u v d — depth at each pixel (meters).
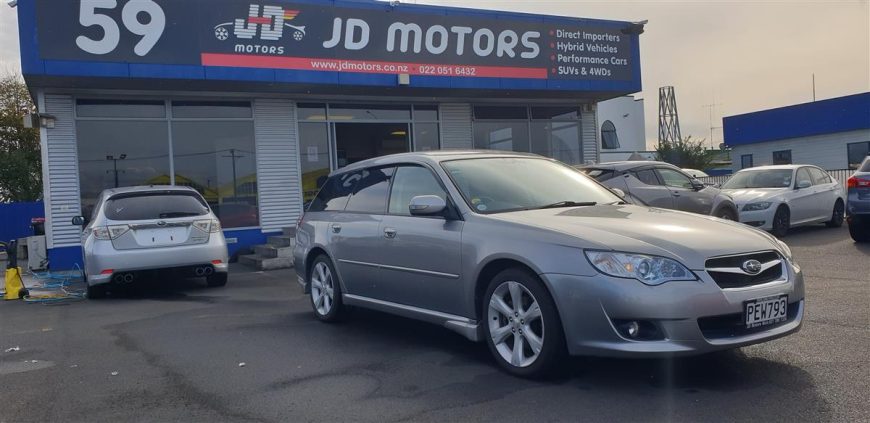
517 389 4.64
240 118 13.64
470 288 5.15
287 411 4.39
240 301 8.68
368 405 4.45
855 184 11.59
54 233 12.10
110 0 11.41
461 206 5.42
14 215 19.98
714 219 5.28
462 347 5.88
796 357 5.12
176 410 4.48
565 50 15.31
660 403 4.27
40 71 11.04
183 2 11.91
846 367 4.84
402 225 5.88
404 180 6.19
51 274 11.95
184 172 13.14
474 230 5.17
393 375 5.10
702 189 12.16
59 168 12.15
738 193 13.94
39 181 27.88
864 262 9.75
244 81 12.41
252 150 13.75
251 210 13.72
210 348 6.11
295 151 14.09
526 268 4.76
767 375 4.73
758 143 37.12
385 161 6.55
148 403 4.64
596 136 17.33
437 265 5.45
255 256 12.83
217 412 4.41
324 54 13.05
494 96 15.63
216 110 13.43
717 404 4.22
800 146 34.94
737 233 4.82
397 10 13.62
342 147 14.62
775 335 4.55
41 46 11.05
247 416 4.32
